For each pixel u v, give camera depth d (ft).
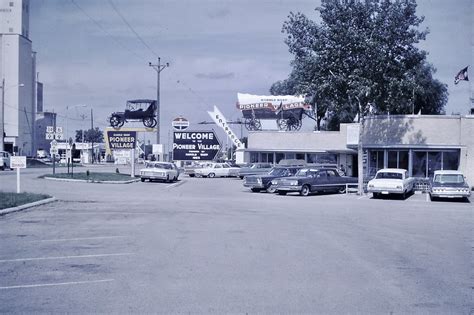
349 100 119.34
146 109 212.02
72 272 31.01
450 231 52.80
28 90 267.39
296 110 232.32
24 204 67.77
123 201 80.84
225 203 80.69
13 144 255.50
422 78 186.29
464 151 123.34
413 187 115.03
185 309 23.77
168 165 148.36
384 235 49.01
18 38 251.39
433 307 24.97
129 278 29.60
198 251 38.24
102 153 400.26
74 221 54.95
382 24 112.37
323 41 115.14
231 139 234.99
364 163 133.59
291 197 99.60
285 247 40.73
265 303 24.93
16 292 26.53
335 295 26.68
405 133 127.24
